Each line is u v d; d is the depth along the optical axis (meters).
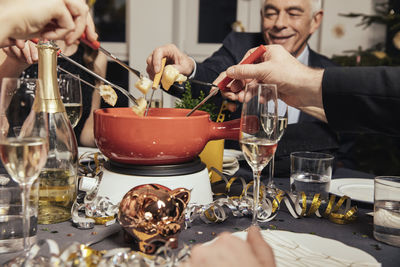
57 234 0.75
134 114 0.99
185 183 0.86
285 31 2.16
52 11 0.73
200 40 3.92
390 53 3.17
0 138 0.63
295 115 2.12
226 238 0.49
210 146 1.08
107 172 0.89
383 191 0.76
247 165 1.35
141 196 0.68
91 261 0.57
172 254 0.60
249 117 0.80
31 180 0.66
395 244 0.75
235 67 1.01
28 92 0.65
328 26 3.55
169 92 1.27
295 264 0.62
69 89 1.09
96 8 3.79
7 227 0.73
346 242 0.77
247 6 3.83
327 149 1.43
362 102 0.98
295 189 0.97
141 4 3.68
